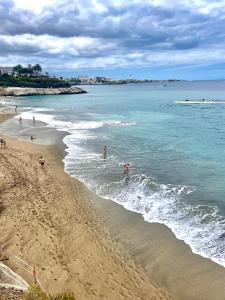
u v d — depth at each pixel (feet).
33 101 419.33
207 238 66.23
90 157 125.70
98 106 337.11
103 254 61.62
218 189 91.04
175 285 53.62
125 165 107.45
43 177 100.48
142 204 82.79
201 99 407.64
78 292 51.42
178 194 88.43
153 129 185.06
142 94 570.05
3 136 166.81
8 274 52.37
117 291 52.03
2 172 99.66
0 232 66.90
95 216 76.38
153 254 61.72
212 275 55.42
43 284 52.54
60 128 190.70
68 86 644.69
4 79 618.44
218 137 159.22
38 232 67.62
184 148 138.00
